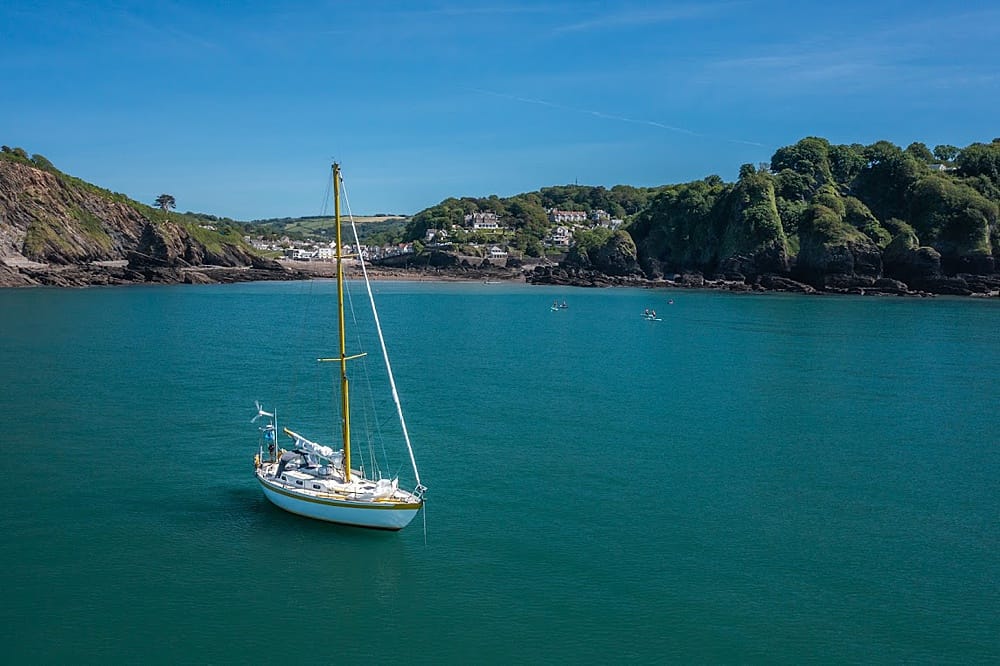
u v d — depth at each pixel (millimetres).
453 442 58375
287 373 83188
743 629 33062
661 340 115500
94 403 67562
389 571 37625
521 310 164250
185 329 118875
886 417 67062
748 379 84000
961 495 48125
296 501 42500
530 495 47469
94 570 37250
